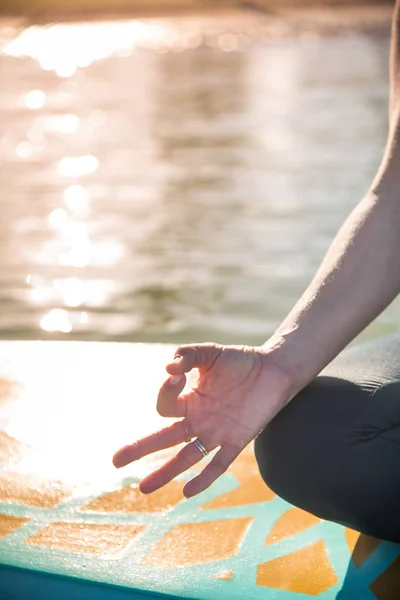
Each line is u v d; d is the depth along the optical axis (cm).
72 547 157
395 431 137
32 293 503
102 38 2920
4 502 174
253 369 133
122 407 218
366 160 873
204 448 131
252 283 509
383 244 144
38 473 186
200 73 1848
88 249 596
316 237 600
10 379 236
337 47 2211
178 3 3909
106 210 714
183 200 741
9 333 435
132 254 581
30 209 726
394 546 158
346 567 152
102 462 191
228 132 1106
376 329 311
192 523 167
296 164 871
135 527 165
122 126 1213
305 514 171
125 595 144
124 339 423
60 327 445
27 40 2981
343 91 1427
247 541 161
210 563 153
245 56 2131
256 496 178
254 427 132
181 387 126
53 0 3875
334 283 144
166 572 149
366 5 3566
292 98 1380
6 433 205
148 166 910
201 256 569
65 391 228
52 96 1605
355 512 142
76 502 175
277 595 143
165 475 130
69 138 1127
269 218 662
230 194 755
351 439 139
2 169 925
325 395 144
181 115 1284
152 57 2242
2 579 148
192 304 476
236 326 438
